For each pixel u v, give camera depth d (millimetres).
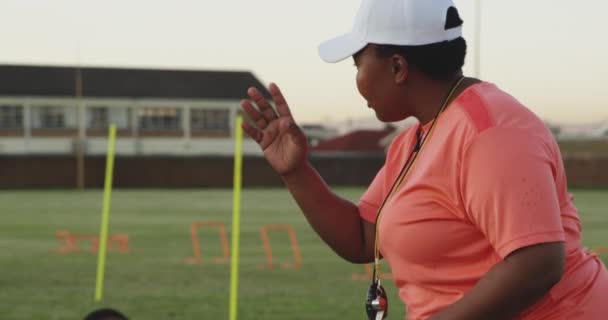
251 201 40375
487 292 2182
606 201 40250
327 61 2512
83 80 74875
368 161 59688
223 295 12367
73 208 35406
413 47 2428
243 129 2924
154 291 12820
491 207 2193
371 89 2504
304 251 18969
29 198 43531
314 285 13445
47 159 56281
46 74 74375
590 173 57562
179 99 75688
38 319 10562
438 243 2375
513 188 2164
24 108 72312
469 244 2357
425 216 2383
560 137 72438
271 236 22984
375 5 2443
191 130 76188
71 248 19500
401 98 2492
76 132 73375
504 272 2172
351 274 14805
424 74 2459
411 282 2502
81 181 55469
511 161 2184
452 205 2346
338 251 3033
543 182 2174
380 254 2719
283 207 35812
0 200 41625
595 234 23859
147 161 57500
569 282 2357
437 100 2469
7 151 71750
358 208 3012
